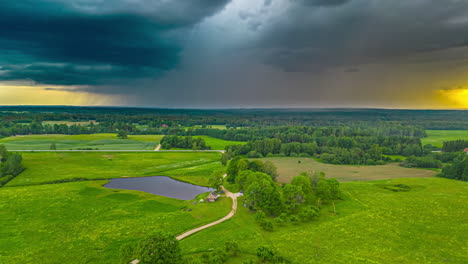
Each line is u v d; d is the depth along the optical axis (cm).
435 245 6419
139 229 7456
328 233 7119
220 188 11419
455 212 8388
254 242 6631
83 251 6262
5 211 8606
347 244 6500
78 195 10331
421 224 7588
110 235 7081
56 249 6334
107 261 5872
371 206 9056
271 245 6469
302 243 6562
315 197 9588
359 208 8900
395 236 6900
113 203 9650
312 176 10925
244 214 8600
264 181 8962
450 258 5819
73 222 7919
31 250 6256
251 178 9894
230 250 6038
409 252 6100
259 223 7762
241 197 10369
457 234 6956
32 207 9006
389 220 7888
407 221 7806
